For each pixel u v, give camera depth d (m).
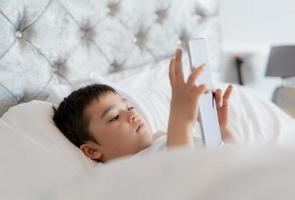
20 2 1.22
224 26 2.12
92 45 1.44
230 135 1.00
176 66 0.84
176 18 1.71
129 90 1.33
